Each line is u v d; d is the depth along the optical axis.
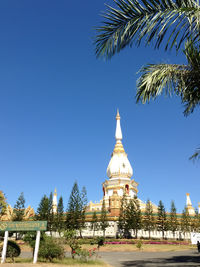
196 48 11.30
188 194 85.56
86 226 60.56
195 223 64.88
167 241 54.56
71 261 19.47
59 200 64.81
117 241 51.47
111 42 11.30
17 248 20.03
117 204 62.81
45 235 20.98
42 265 16.28
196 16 9.91
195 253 32.72
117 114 95.06
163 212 62.75
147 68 13.12
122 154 85.31
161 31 9.90
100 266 18.30
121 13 10.92
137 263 20.95
